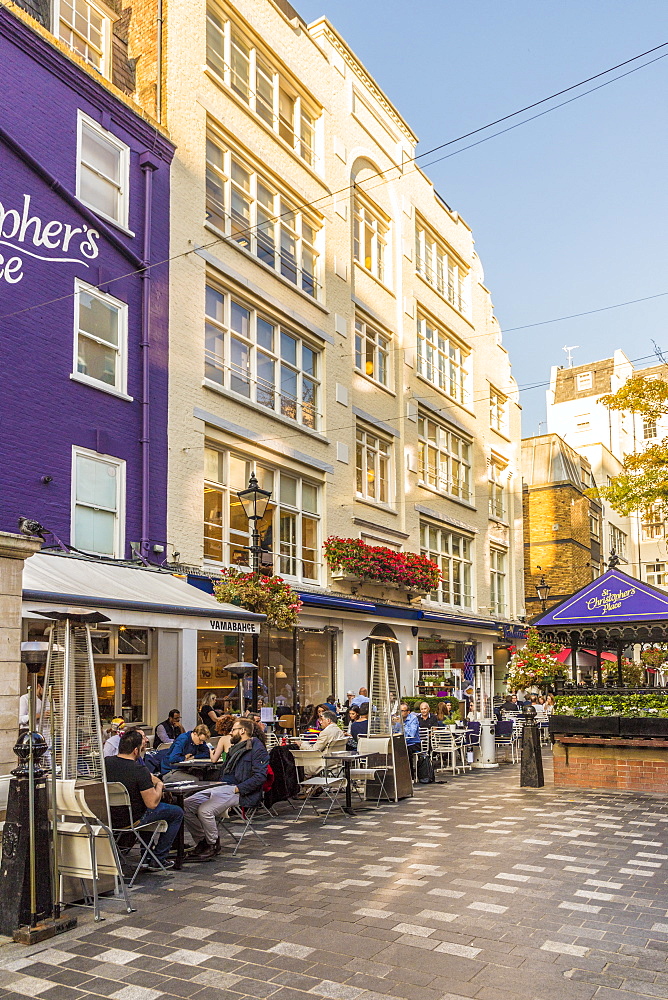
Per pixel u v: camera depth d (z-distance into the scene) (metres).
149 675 13.74
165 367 15.12
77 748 7.12
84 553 12.73
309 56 21.34
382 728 12.67
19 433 12.05
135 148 14.98
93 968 5.31
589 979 5.04
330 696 18.88
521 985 4.95
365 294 23.62
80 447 13.12
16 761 7.17
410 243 26.77
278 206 19.44
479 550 30.34
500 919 6.17
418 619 23.98
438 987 4.93
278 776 11.12
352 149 23.34
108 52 15.66
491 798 12.47
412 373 26.00
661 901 6.64
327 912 6.37
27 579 9.75
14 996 4.91
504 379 34.78
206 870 7.86
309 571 19.73
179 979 5.10
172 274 15.53
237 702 15.77
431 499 26.70
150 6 16.50
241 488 17.34
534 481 39.78
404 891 6.94
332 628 19.72
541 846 8.73
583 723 13.52
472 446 30.77
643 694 13.60
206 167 17.06
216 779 9.69
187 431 15.52
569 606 14.88
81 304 13.51
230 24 18.36
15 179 12.44
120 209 14.55
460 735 17.84
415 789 13.78
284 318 19.14
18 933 5.81
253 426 17.55
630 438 54.59
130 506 14.03
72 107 13.59
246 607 13.77
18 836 6.04
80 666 7.28
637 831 9.58
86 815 6.49
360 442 22.83
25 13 12.77
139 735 7.82
